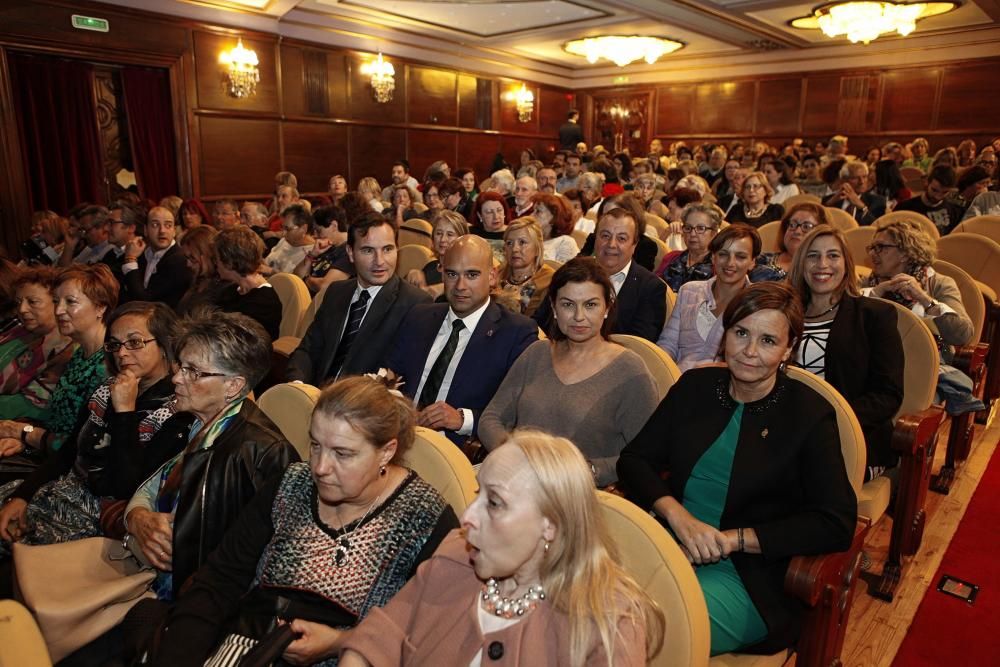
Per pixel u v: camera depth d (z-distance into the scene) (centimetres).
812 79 1314
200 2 880
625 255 331
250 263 358
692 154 1285
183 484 171
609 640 104
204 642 143
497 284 351
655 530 133
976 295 333
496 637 112
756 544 160
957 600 248
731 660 162
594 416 214
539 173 738
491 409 234
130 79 843
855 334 249
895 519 249
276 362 345
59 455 221
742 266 293
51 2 756
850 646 224
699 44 1270
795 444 171
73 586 168
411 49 1185
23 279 288
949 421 325
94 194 832
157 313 214
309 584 144
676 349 318
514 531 107
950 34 1160
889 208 697
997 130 1161
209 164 933
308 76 1044
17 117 763
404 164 1054
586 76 1549
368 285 320
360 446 138
